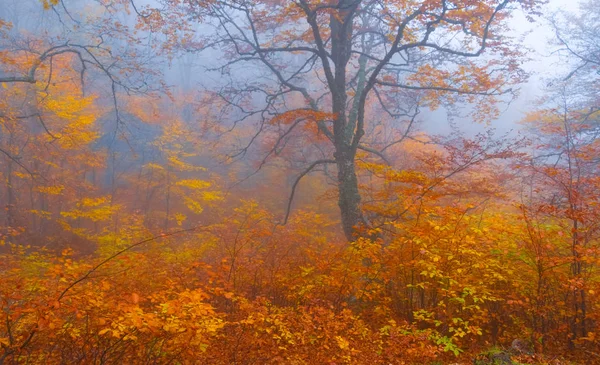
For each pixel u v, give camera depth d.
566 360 4.98
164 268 7.48
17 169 17.27
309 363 4.73
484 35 9.95
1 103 14.55
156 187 21.33
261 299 5.54
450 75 11.78
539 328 5.91
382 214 9.09
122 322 3.70
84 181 20.03
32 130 17.52
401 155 20.48
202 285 6.03
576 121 14.89
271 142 19.70
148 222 20.02
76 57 19.53
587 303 5.55
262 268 7.75
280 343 5.10
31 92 15.70
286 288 7.14
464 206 6.73
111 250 11.77
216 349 4.73
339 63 11.54
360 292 6.64
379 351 4.98
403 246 6.49
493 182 10.02
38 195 18.72
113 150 24.27
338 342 4.71
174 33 11.92
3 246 15.74
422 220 6.99
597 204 5.41
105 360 3.86
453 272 5.93
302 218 13.75
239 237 10.45
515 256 6.09
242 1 11.10
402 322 5.84
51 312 3.61
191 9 11.33
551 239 5.91
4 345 3.61
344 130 11.51
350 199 10.88
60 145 16.78
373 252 6.61
